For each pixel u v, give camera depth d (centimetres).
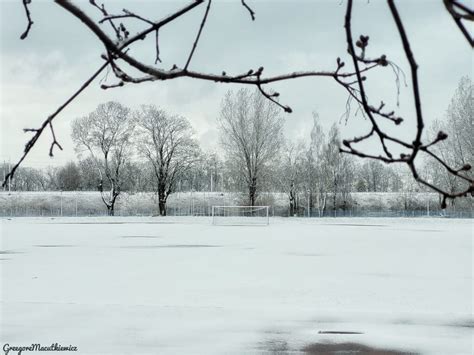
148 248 2430
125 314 1033
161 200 7262
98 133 7056
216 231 3812
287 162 7400
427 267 1742
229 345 834
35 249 2378
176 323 966
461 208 6141
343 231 3812
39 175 11256
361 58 203
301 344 842
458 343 845
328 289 1316
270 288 1331
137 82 225
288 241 2850
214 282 1422
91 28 191
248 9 243
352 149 184
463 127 5641
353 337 881
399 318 1006
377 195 8306
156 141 7138
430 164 5866
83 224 4994
